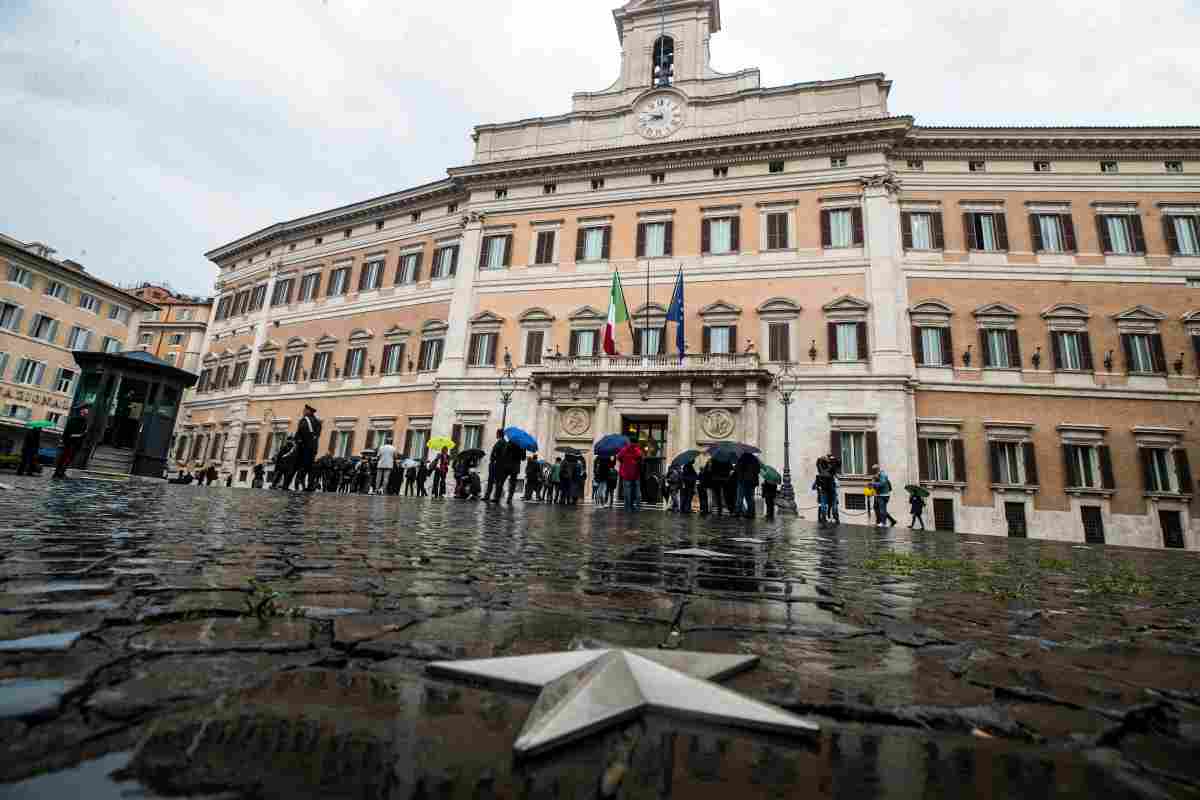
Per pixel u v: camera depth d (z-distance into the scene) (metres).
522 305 26.67
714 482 15.48
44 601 1.72
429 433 26.58
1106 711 1.21
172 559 2.71
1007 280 21.92
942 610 2.56
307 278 33.56
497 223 28.28
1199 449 19.39
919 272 22.47
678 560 4.09
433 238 30.08
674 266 25.09
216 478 30.22
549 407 24.06
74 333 37.47
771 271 23.77
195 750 0.80
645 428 23.77
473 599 2.18
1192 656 1.81
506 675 1.13
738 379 21.77
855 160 23.97
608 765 0.79
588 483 22.83
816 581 3.36
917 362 21.66
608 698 0.94
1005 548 8.95
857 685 1.32
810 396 21.69
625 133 27.75
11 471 17.06
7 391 33.94
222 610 1.72
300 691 1.07
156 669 1.15
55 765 0.72
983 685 1.38
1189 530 18.75
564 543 5.02
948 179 23.27
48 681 1.03
